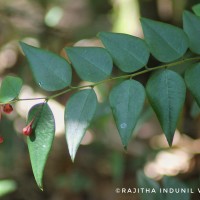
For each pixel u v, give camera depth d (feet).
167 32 7.20
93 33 19.10
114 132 17.63
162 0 18.54
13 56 20.38
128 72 7.25
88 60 7.25
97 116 13.91
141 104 6.88
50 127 6.99
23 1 20.27
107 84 16.10
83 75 7.23
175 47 7.20
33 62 7.21
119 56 7.22
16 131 17.13
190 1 16.47
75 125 6.95
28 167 17.42
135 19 17.06
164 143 17.74
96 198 16.99
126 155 17.34
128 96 6.93
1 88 7.21
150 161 17.02
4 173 16.99
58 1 20.39
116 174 16.71
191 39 7.23
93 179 17.47
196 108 10.33
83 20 20.57
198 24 7.26
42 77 7.19
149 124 18.33
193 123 16.88
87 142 18.40
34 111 7.05
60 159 18.16
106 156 17.83
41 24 19.02
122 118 6.86
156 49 7.18
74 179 17.47
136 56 7.22
